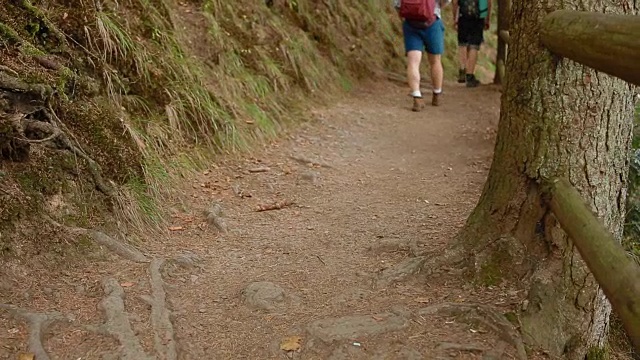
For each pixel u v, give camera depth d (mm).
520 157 2949
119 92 4820
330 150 6289
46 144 3486
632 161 4297
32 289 2936
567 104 2768
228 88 6051
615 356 3049
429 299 3020
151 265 3324
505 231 3047
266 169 5434
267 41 7340
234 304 3082
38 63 3908
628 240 3947
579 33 2297
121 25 5141
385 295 3117
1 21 3986
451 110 8477
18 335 2562
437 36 8125
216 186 4902
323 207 4773
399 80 9695
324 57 8578
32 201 3225
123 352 2506
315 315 2943
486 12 10156
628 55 1868
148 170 4297
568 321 2746
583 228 2318
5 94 3377
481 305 2834
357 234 4137
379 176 5680
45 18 4320
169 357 2537
